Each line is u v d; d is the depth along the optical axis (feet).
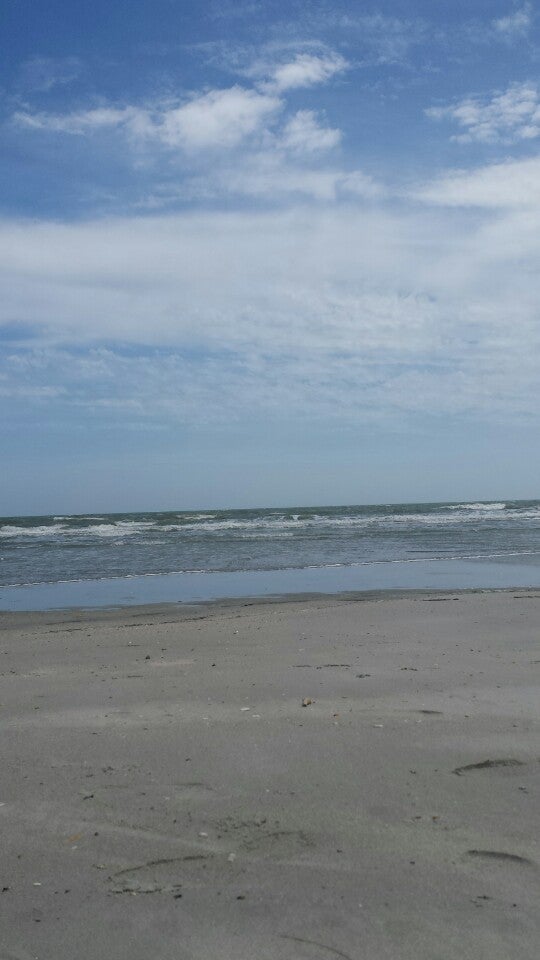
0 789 13.41
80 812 12.39
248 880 10.21
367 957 8.53
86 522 171.32
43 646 28.58
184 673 22.80
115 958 8.59
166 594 49.85
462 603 39.24
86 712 18.38
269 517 184.34
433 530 126.72
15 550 92.84
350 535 115.55
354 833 11.48
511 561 70.59
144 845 11.22
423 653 25.54
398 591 49.55
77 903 9.70
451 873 10.25
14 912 9.50
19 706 19.11
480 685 20.53
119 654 26.53
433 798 12.73
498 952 8.55
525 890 9.78
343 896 9.75
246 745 15.55
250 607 41.96
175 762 14.61
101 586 55.01
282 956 8.57
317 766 14.28
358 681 21.18
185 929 9.11
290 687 20.59
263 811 12.30
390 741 15.66
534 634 29.53
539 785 13.25
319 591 50.26
